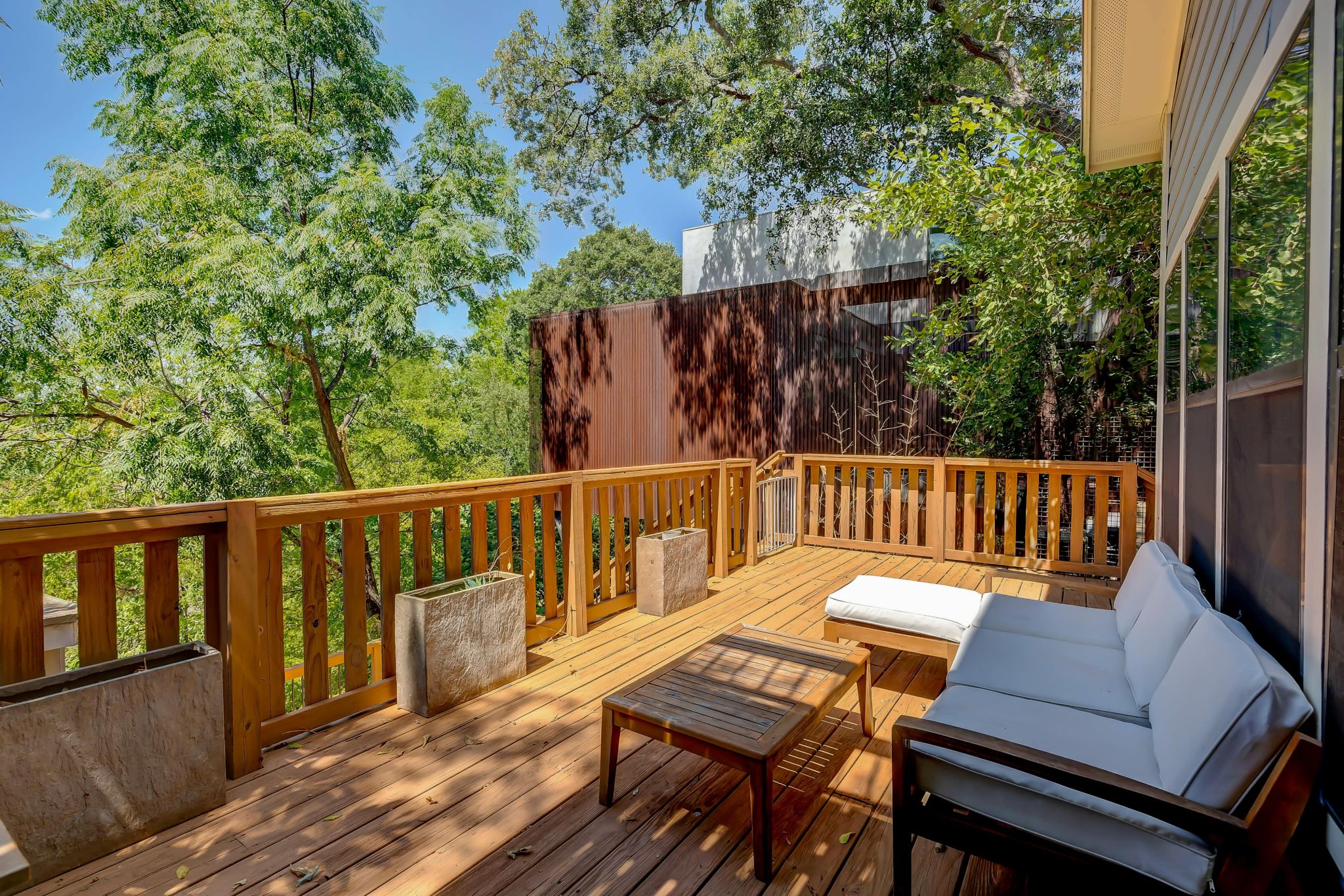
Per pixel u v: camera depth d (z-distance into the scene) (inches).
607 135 473.4
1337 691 44.1
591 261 1173.7
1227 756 50.0
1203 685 57.0
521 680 120.7
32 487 420.5
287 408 481.1
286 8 431.2
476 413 738.2
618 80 443.5
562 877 68.2
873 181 262.4
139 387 391.9
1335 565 44.7
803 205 356.5
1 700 67.4
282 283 376.2
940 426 296.0
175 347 378.9
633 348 398.9
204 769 78.4
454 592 115.0
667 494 179.6
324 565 101.8
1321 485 46.8
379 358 480.1
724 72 403.9
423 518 115.7
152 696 74.0
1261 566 64.9
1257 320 67.2
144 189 369.4
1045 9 332.5
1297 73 53.1
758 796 67.2
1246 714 49.3
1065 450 269.9
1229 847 47.0
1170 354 145.7
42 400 394.9
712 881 67.9
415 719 104.3
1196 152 107.3
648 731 76.2
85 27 416.8
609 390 410.0
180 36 409.1
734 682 86.2
